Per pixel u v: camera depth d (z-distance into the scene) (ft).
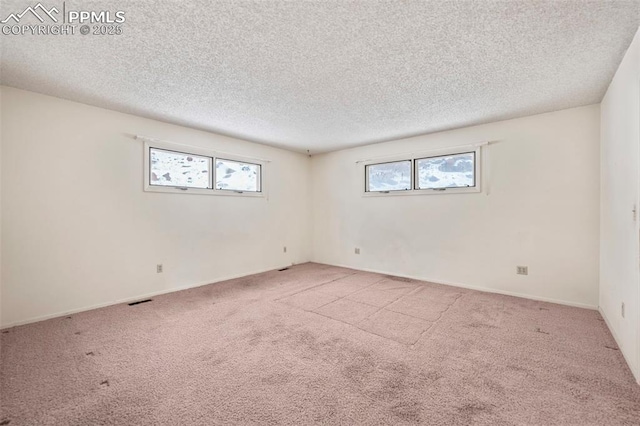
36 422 4.70
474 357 6.76
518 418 4.78
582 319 9.04
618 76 7.49
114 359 6.67
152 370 6.22
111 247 10.58
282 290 12.43
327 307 10.25
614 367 6.29
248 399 5.29
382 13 5.40
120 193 10.80
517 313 9.59
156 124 11.78
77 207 9.80
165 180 12.30
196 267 13.16
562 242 10.60
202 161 13.57
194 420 4.76
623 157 7.09
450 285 13.24
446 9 5.29
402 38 6.24
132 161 11.12
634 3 5.11
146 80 8.25
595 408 5.00
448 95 9.36
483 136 12.32
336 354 6.92
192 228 13.03
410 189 14.69
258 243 15.97
